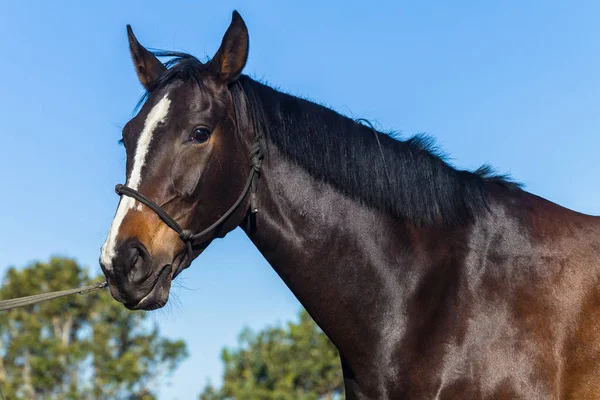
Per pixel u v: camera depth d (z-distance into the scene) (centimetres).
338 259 405
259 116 411
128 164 381
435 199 408
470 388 375
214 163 390
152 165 377
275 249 411
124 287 363
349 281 403
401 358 389
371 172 410
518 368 373
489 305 386
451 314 387
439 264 398
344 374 411
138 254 366
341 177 409
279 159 411
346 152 412
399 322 394
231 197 400
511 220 405
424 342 387
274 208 409
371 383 397
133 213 371
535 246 398
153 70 433
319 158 410
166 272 378
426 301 393
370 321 399
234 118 404
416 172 411
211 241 405
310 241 406
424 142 432
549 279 389
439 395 378
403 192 408
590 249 397
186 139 382
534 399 370
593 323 380
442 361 380
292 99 425
